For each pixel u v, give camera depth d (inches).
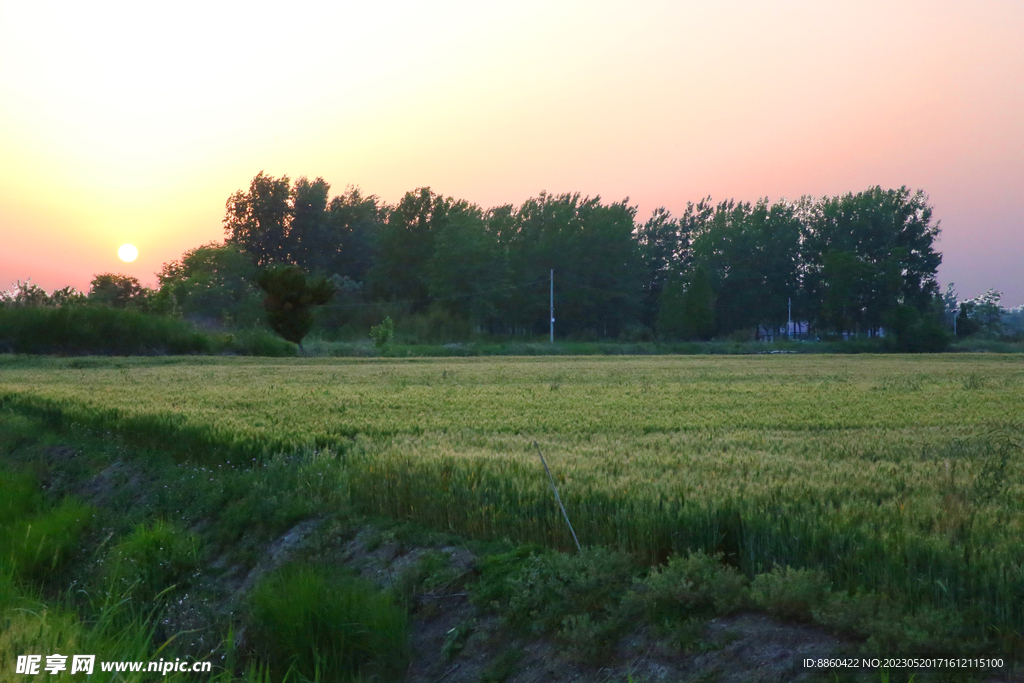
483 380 1011.9
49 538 380.5
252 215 4008.4
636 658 199.6
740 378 1048.8
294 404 667.4
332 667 246.8
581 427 510.3
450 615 250.1
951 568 199.6
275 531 344.2
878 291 3503.9
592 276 3713.1
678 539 245.8
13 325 1630.2
